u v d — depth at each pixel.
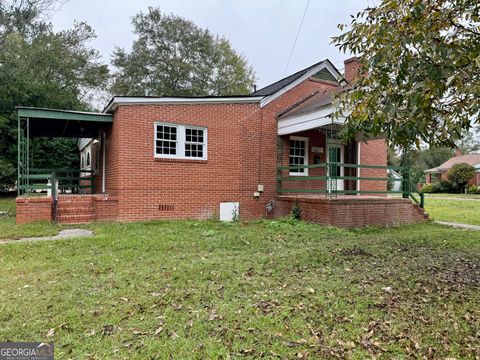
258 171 11.67
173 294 4.05
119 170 9.62
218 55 34.94
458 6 3.56
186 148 10.63
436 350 2.89
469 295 4.12
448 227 10.38
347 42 4.34
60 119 10.12
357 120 4.30
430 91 3.55
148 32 33.09
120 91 32.88
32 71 21.83
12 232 7.63
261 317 3.46
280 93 12.16
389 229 9.75
